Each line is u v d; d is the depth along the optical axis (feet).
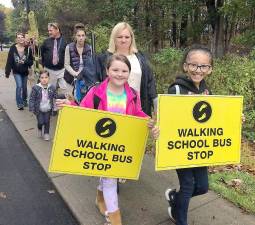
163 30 52.54
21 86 32.24
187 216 14.14
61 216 14.79
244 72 27.78
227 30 49.42
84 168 12.26
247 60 32.04
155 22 52.49
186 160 12.23
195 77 12.30
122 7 51.24
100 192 14.28
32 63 32.71
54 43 27.78
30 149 22.21
